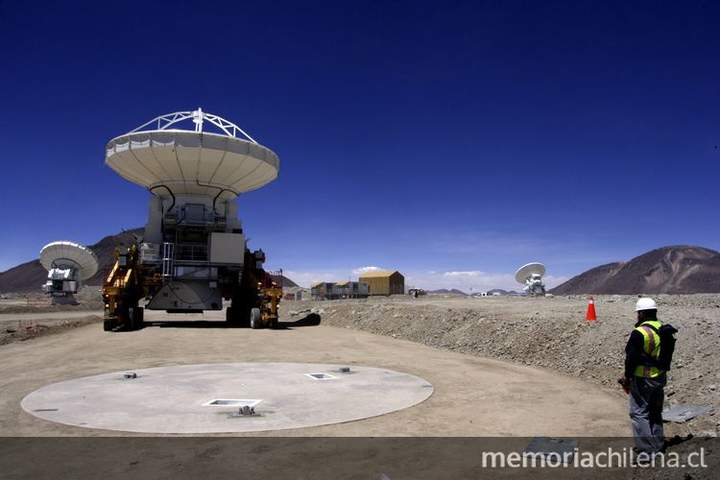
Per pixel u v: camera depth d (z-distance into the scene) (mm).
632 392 7348
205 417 9797
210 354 19922
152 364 17188
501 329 20500
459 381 13719
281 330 31250
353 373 15062
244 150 33594
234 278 37000
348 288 86125
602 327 16828
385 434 8750
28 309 55969
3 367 16688
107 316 30797
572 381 13727
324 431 8914
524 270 58406
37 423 9414
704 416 8984
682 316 16406
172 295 34344
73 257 64125
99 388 12727
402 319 28469
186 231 34906
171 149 32000
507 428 9164
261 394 11961
